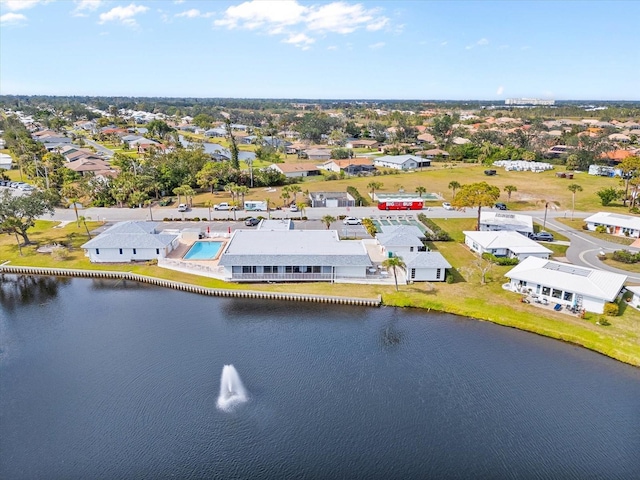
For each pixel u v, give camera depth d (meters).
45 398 44.56
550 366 49.28
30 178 148.25
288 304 64.69
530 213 109.44
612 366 49.28
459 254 81.44
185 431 40.19
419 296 64.81
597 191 128.50
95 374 48.34
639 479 35.31
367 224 93.62
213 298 66.81
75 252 84.00
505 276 68.75
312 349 52.91
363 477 35.31
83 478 35.62
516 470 36.03
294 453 37.66
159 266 77.25
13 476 35.91
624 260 76.88
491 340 54.53
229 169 141.62
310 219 102.88
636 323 56.28
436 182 144.38
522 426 40.72
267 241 77.06
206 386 46.09
